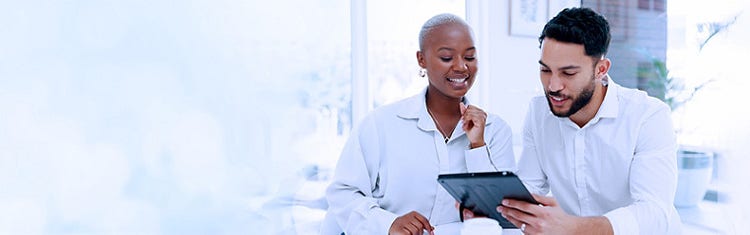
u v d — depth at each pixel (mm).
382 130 1574
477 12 2855
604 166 1477
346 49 2605
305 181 2535
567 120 1490
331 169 2592
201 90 2311
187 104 2291
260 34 2408
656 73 3152
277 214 2482
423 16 2826
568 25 1250
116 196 2197
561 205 1607
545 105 1584
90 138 2150
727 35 2887
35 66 2068
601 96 1432
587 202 1545
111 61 2168
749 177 2861
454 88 1486
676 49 3078
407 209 1563
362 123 1611
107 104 2172
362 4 2613
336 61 2584
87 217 2158
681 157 3109
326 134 2576
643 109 1406
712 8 2930
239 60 2373
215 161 2350
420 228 1354
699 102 3018
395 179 1547
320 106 2557
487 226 1181
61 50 2100
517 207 1172
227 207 2383
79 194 2145
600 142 1465
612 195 1501
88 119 2146
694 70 3020
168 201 2277
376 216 1427
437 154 1547
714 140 2979
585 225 1183
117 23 2172
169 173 2271
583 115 1452
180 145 2285
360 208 1473
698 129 3037
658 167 1347
